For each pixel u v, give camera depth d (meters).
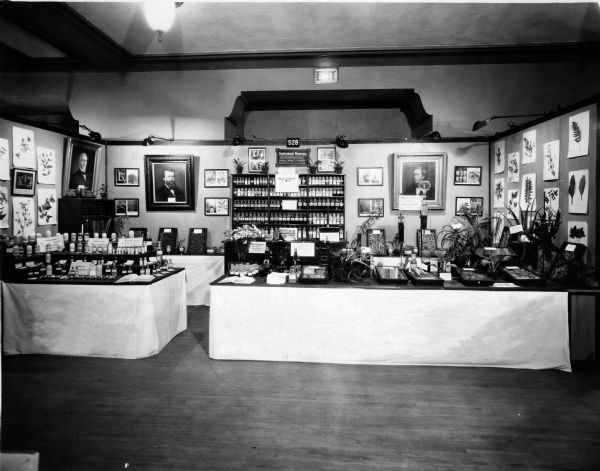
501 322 4.00
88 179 6.55
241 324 4.25
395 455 2.66
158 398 3.45
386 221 7.20
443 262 4.54
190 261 6.92
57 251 5.16
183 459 2.62
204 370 4.03
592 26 5.62
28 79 7.19
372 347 4.12
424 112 6.93
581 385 3.68
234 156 7.22
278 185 6.98
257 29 5.72
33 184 5.31
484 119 6.75
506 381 3.75
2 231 4.85
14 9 5.11
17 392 3.56
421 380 3.78
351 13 5.25
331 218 7.05
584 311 4.20
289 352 4.21
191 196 7.18
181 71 7.07
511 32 5.81
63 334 4.45
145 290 4.38
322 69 6.83
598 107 4.20
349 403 3.36
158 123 7.16
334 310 4.15
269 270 4.96
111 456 2.65
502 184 6.39
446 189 7.01
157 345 4.49
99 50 6.28
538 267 4.75
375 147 7.18
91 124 7.21
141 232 7.20
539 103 6.64
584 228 4.41
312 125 7.75
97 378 3.85
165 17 3.63
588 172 4.34
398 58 6.64
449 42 6.14
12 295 4.48
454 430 2.96
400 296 4.08
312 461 2.60
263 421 3.08
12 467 1.83
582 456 2.65
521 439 2.85
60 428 2.98
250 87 6.96
